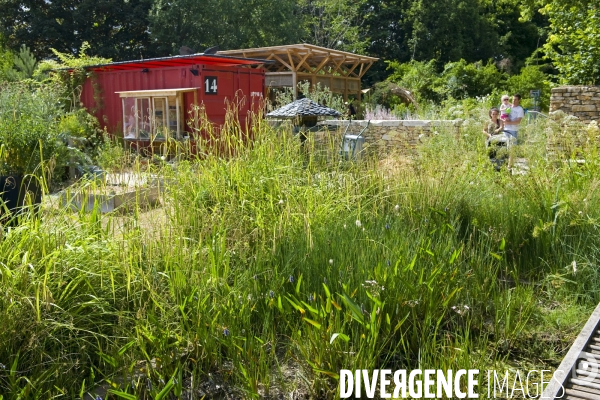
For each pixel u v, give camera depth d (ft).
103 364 10.62
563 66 49.75
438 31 125.59
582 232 16.35
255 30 109.81
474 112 30.22
